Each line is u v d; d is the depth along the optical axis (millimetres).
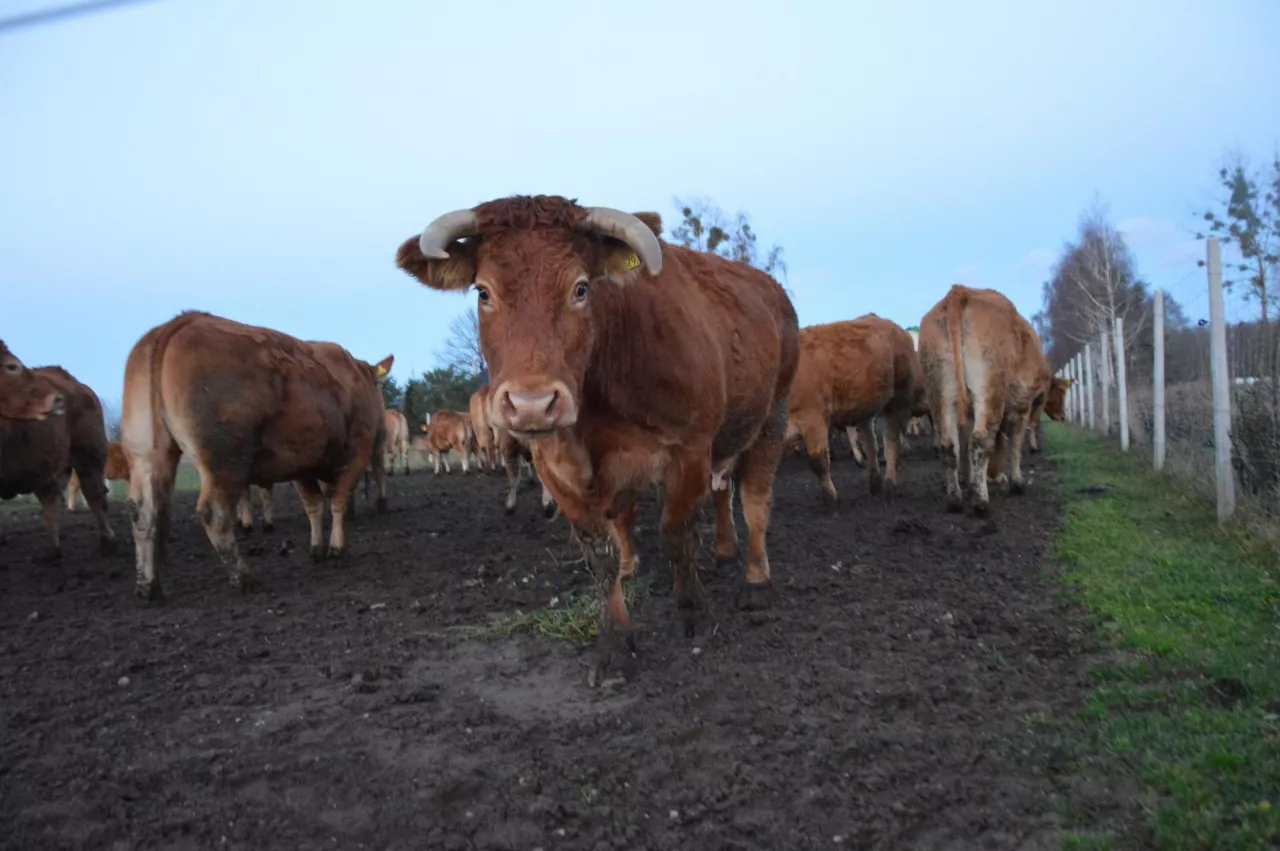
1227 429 7504
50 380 9312
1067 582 6188
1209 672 4184
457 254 4258
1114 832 2980
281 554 9547
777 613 5758
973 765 3561
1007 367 9258
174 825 3268
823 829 3176
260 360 7402
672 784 3541
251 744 4012
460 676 4930
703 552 7871
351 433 8836
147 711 4441
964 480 11070
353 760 3789
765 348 6102
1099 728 3742
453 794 3494
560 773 3627
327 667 5070
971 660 4770
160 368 6926
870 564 7215
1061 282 52094
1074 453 17016
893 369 11133
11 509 15766
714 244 21812
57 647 5680
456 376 44594
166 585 7855
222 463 7152
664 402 4711
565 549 8680
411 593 7066
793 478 14398
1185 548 6770
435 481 21312
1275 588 5469
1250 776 3203
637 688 4578
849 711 4145
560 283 4012
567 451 4543
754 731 3961
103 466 10305
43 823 3312
